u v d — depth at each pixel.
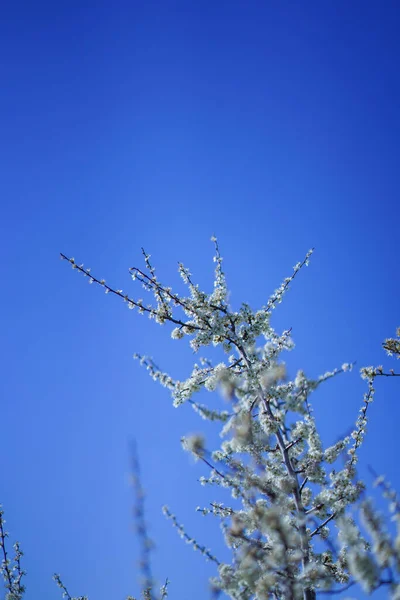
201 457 8.43
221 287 11.74
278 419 9.07
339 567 9.18
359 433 10.38
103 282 11.37
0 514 10.96
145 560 7.71
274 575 7.41
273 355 10.66
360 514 6.75
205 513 9.62
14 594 10.16
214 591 7.50
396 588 6.07
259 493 8.41
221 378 9.46
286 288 11.72
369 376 10.94
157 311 11.55
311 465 9.59
